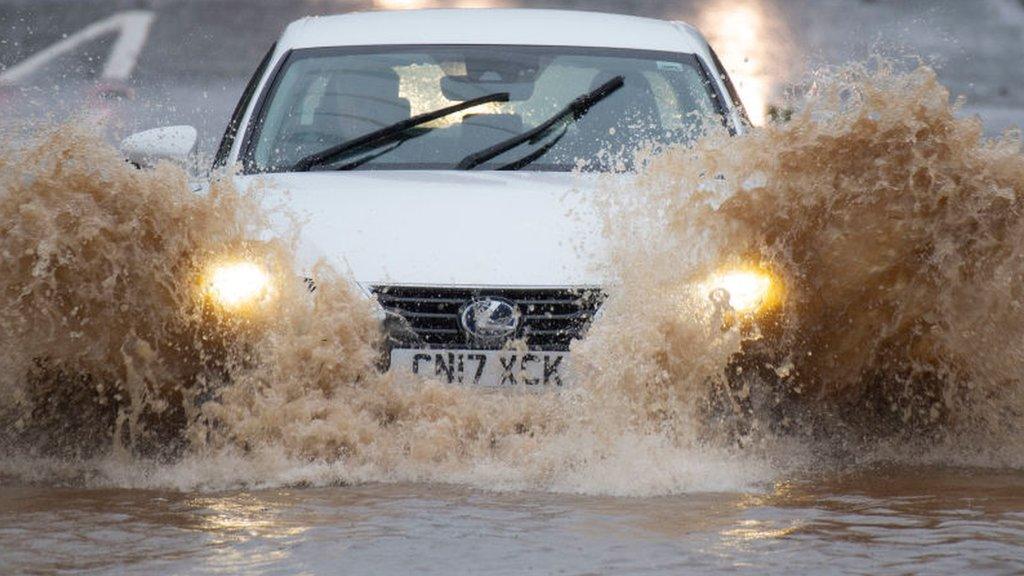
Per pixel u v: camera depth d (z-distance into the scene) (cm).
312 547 1269
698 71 2103
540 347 1591
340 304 1595
